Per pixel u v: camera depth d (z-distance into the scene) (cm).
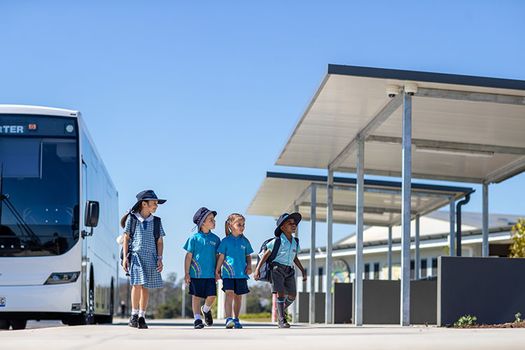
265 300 8394
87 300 1666
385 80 1623
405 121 1642
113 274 2491
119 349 666
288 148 2253
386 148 2280
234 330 1138
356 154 2147
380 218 3309
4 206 1567
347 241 4506
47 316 1628
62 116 1609
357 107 1831
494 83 1622
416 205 2936
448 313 1536
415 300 2336
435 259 3831
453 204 2767
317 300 2981
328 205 2447
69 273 1559
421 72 1608
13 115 1598
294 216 1382
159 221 1260
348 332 1039
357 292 1970
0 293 1540
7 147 1587
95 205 1596
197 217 1288
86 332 1026
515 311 1545
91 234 1638
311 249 2673
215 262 1294
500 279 1551
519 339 739
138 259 1241
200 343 738
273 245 1379
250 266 1317
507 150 2231
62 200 1578
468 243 3434
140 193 1255
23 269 1549
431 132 2111
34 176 1582
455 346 665
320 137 2120
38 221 1567
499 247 3494
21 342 766
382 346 673
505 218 4034
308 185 2748
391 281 2364
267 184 2736
